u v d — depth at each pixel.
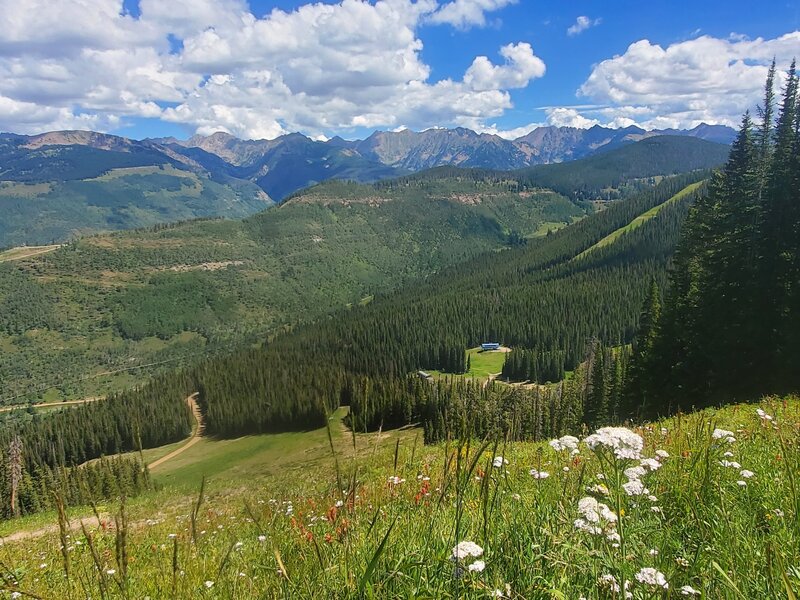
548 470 5.76
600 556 2.37
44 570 6.00
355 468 3.41
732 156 38.06
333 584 2.78
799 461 4.44
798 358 25.30
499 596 2.29
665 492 3.96
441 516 3.81
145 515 18.45
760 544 2.94
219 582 3.67
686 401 30.98
